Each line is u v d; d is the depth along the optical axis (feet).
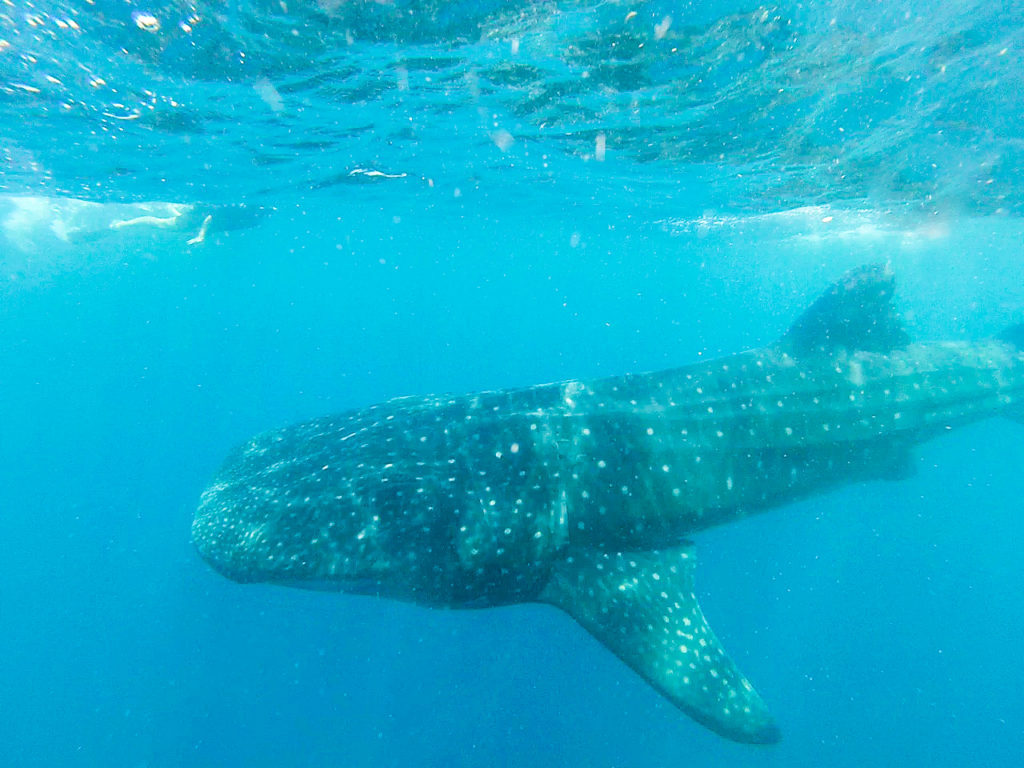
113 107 14.70
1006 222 26.08
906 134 15.28
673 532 10.35
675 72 13.01
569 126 16.39
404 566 8.86
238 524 9.29
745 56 12.19
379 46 12.07
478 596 9.28
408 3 10.66
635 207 27.78
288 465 10.25
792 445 11.29
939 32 11.03
